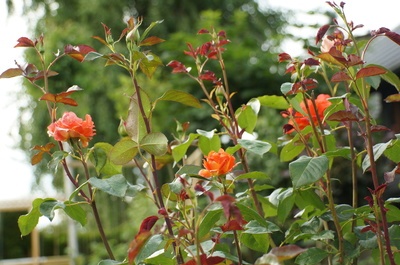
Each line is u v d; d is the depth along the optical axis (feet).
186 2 40.91
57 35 36.68
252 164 21.80
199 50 7.16
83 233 28.78
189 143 7.07
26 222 6.55
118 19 39.47
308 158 5.97
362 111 6.73
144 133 6.02
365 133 6.02
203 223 5.99
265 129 22.47
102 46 38.01
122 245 26.89
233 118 7.13
